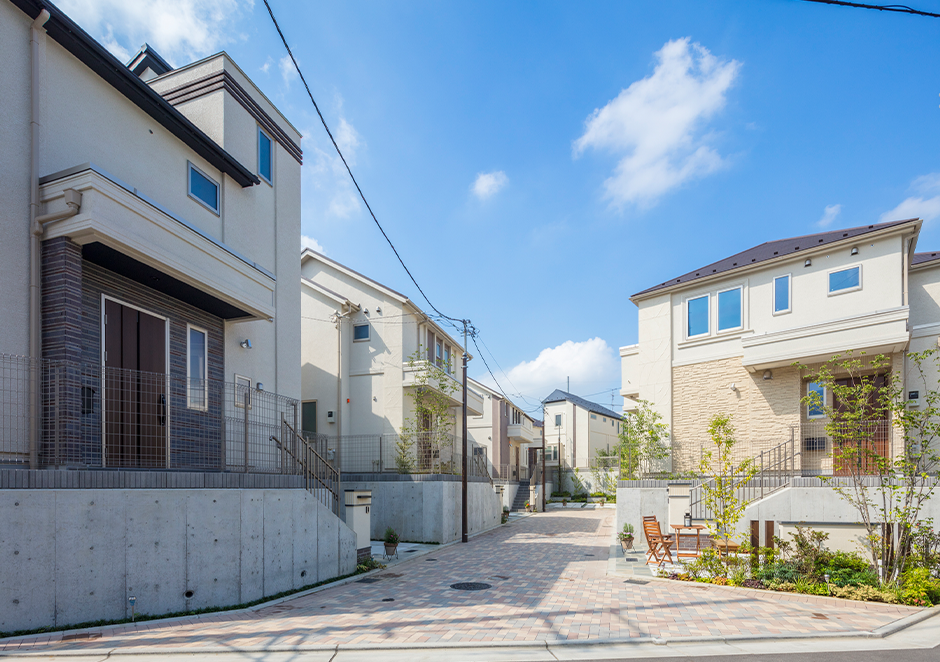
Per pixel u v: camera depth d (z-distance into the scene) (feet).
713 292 53.36
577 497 114.62
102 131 27.94
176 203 32.24
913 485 30.42
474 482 60.75
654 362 56.13
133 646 18.89
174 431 30.55
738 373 50.52
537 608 25.54
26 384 22.61
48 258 23.76
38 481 19.95
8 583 19.06
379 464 57.93
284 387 41.04
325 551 32.24
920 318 47.91
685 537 45.11
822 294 46.78
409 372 60.80
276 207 41.86
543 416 129.80
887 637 21.44
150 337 29.78
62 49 26.20
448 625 22.52
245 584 26.35
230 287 31.42
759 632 21.59
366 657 18.80
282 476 29.76
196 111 37.29
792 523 35.32
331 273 66.54
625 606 25.94
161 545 23.22
